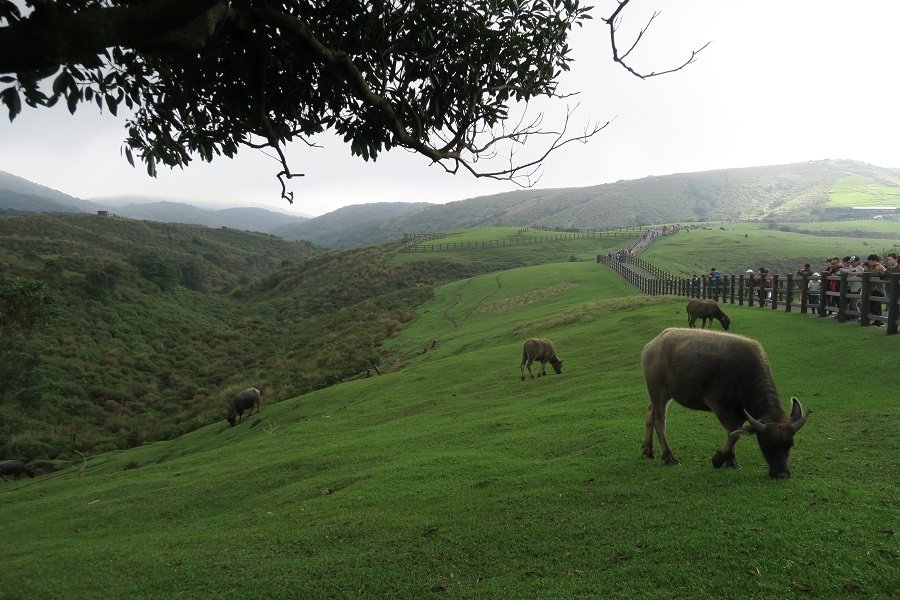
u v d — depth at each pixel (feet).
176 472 56.49
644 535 20.71
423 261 319.88
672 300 102.63
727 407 24.95
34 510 47.57
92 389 160.35
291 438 63.72
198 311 267.39
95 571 27.84
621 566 18.98
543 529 23.21
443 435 47.01
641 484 25.76
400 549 24.08
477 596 19.13
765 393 23.61
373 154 17.42
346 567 23.07
